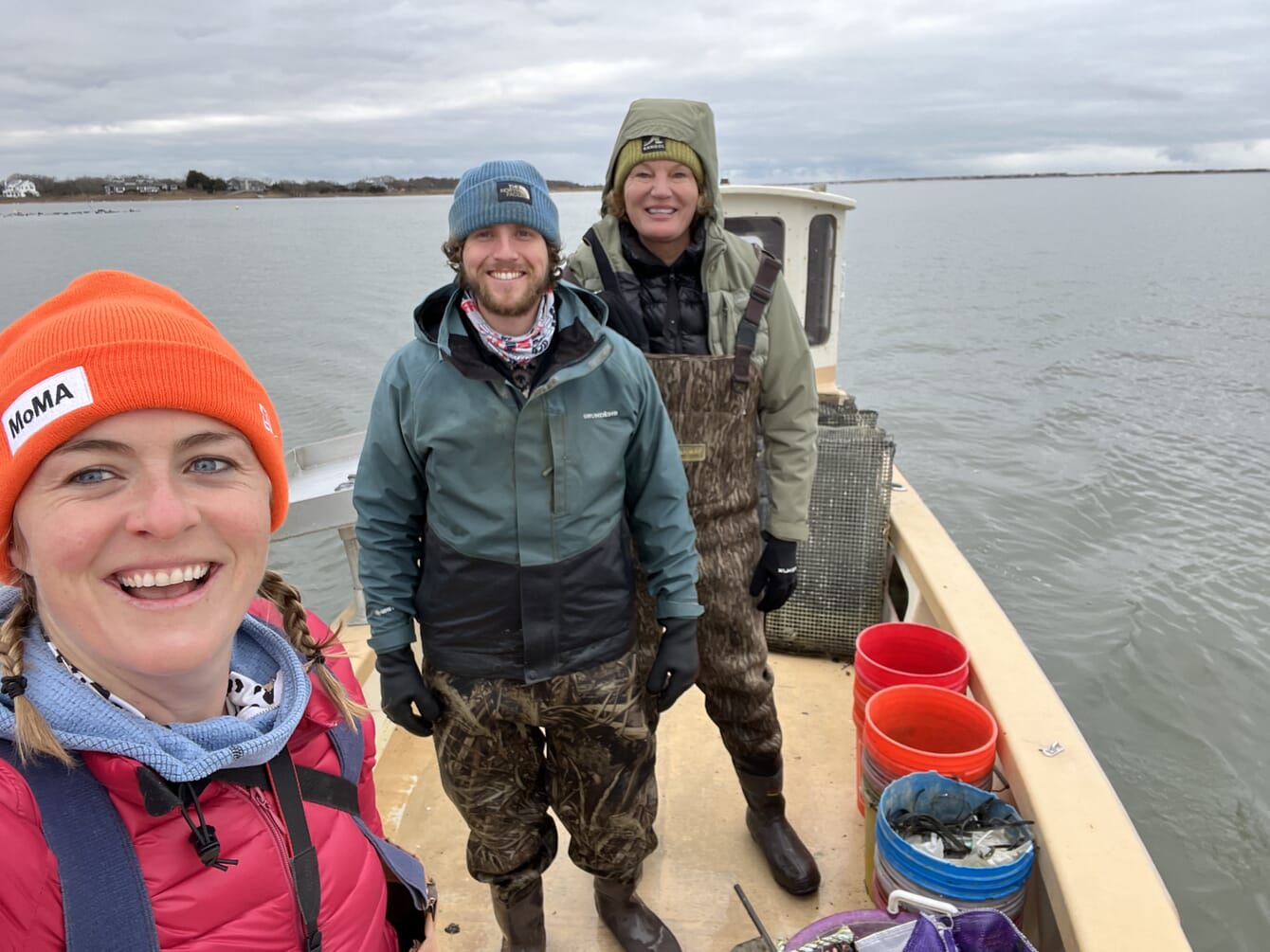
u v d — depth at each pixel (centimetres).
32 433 88
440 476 170
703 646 216
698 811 265
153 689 99
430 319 175
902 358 1574
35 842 84
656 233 202
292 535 305
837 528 334
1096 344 1673
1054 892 182
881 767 213
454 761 187
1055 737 218
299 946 102
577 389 170
